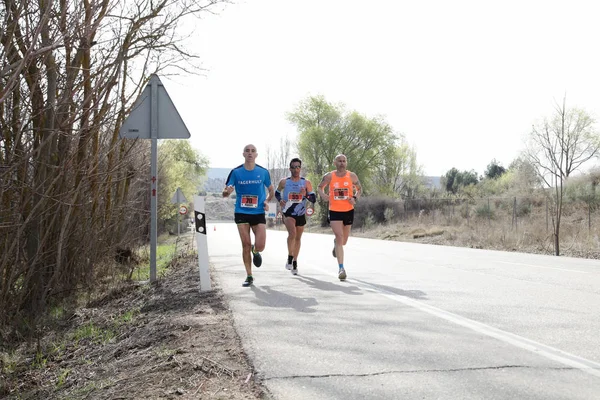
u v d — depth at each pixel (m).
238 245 22.83
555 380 3.98
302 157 58.38
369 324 5.82
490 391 3.74
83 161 8.38
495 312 6.53
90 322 7.57
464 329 5.61
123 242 13.92
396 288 8.57
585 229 20.70
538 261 13.67
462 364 4.37
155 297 8.39
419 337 5.26
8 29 5.84
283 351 4.73
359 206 46.28
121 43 8.07
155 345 5.27
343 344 4.98
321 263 13.01
